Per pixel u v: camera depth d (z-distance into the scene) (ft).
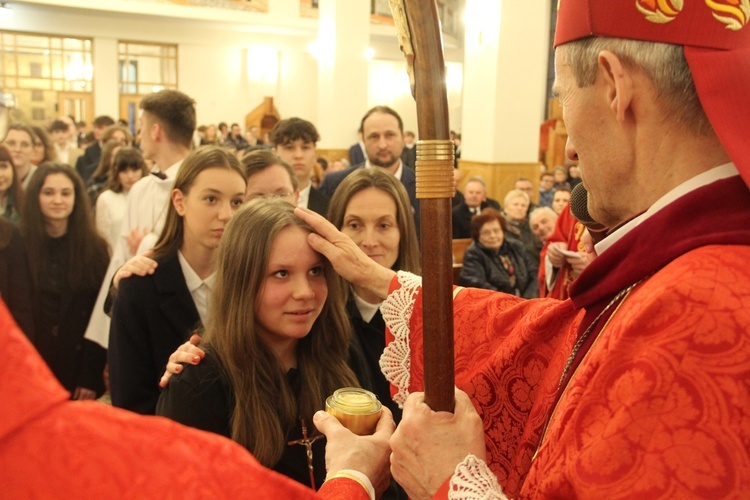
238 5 49.90
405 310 4.20
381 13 55.47
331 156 35.83
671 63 2.49
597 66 2.66
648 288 2.42
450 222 2.92
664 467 2.10
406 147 36.47
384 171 6.89
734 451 2.05
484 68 24.04
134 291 6.10
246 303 4.30
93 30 49.78
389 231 6.66
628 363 2.27
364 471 3.29
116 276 6.40
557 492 2.33
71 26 49.11
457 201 19.34
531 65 23.65
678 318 2.22
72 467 1.53
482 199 17.79
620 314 2.49
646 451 2.13
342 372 4.70
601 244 2.84
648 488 2.10
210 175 6.23
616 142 2.68
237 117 55.72
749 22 2.51
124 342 6.06
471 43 24.68
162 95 9.58
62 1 45.21
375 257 6.61
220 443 1.80
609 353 2.34
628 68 2.57
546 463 2.47
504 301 3.94
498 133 23.65
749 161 2.24
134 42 51.57
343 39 35.27
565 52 2.78
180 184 6.34
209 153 6.38
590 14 2.63
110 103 51.37
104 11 47.14
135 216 9.37
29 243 9.03
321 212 11.03
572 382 2.64
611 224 2.90
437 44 2.81
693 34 2.46
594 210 2.89
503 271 12.92
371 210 6.58
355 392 3.77
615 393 2.26
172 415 4.24
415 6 2.78
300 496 1.84
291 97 56.49
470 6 24.50
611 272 2.68
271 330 4.37
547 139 41.98
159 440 1.68
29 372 1.54
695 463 2.07
